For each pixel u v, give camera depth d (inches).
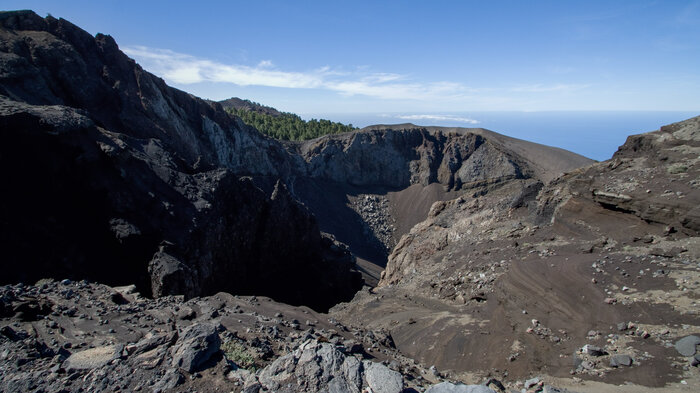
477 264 1411.2
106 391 361.1
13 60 1988.2
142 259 1369.3
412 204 5098.4
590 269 984.3
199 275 1476.4
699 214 943.0
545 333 842.8
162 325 578.6
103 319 575.5
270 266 2213.3
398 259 2230.6
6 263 1080.8
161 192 1578.5
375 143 5438.0
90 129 1465.3
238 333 560.7
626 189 1167.6
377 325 1242.0
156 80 2970.0
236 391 370.9
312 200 4773.6
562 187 1486.2
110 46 2662.4
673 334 674.2
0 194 1170.6
